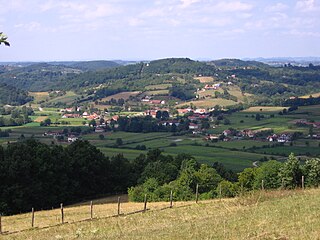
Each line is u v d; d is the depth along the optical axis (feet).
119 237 88.89
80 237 98.78
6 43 61.21
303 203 101.65
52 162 234.38
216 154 416.26
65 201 241.55
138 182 268.21
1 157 220.43
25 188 217.56
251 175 192.34
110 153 413.80
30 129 615.98
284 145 463.01
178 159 291.17
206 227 85.35
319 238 63.98
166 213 128.26
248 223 83.30
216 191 191.72
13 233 117.19
